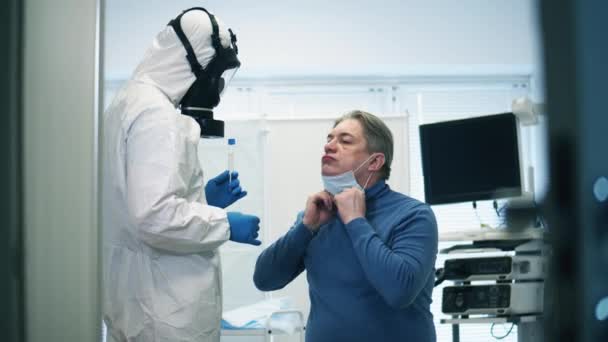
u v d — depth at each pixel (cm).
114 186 166
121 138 164
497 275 239
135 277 166
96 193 94
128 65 424
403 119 329
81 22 95
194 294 166
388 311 155
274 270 170
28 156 93
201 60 178
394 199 169
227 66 183
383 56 435
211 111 185
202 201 176
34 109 93
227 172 198
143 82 173
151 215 154
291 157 342
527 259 235
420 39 438
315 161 341
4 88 89
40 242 92
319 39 432
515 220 248
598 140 41
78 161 94
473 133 283
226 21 431
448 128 290
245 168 335
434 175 293
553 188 41
